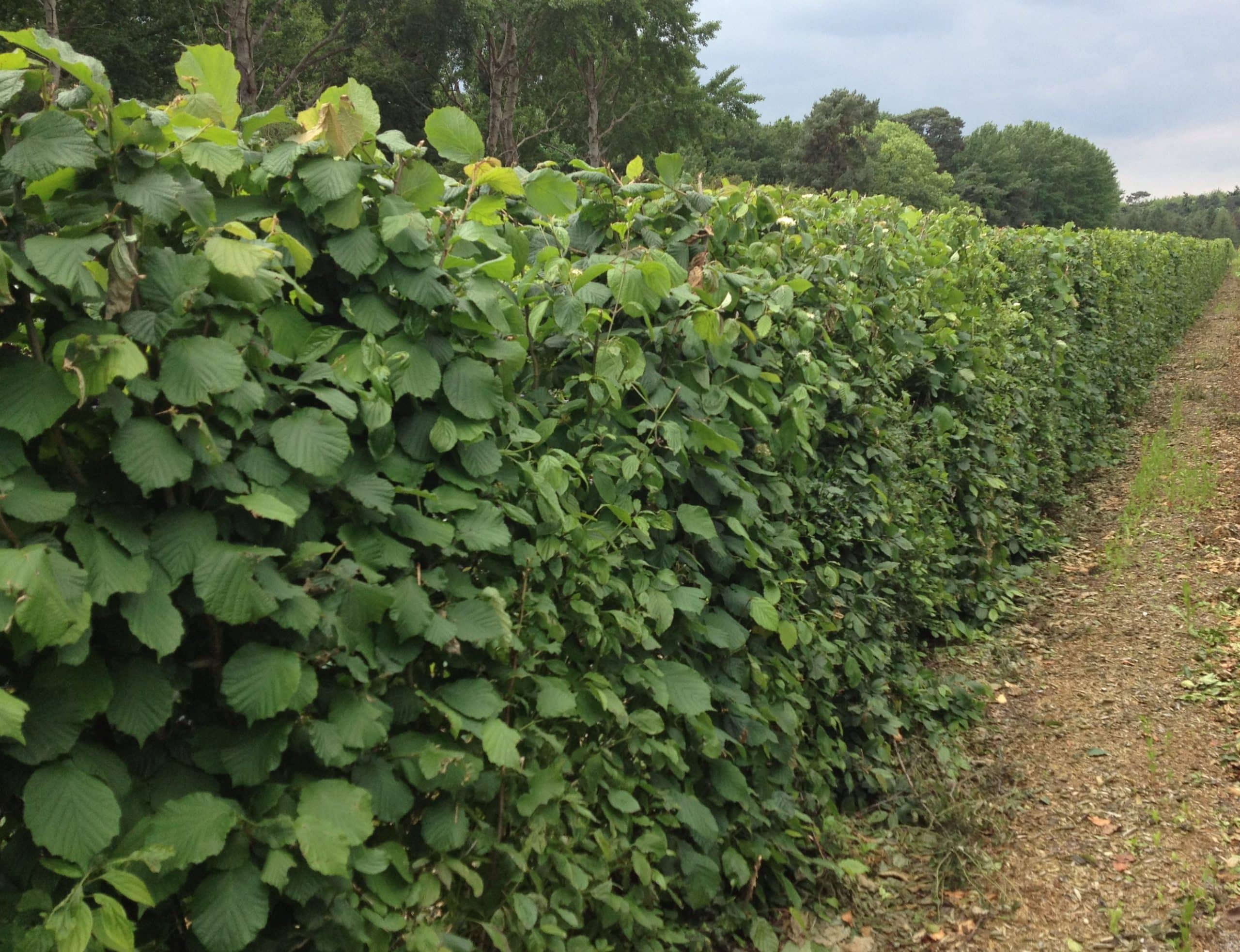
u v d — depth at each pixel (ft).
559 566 8.35
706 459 10.85
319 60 106.22
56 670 5.12
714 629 10.78
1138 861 11.96
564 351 10.11
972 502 20.93
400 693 6.88
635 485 10.01
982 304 23.13
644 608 9.64
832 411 14.82
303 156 6.77
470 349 7.71
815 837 11.91
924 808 13.00
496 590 7.34
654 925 8.97
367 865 5.99
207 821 5.38
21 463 5.11
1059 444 28.76
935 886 11.58
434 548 7.26
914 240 20.13
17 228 5.39
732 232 12.75
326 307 7.37
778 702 11.68
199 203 6.02
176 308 5.68
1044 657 18.53
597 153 131.34
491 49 114.73
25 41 5.32
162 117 5.91
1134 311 44.52
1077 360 31.45
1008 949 10.65
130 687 5.41
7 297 4.82
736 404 11.69
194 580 5.48
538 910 7.61
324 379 6.49
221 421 5.92
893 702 15.07
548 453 8.80
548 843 8.02
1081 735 15.26
